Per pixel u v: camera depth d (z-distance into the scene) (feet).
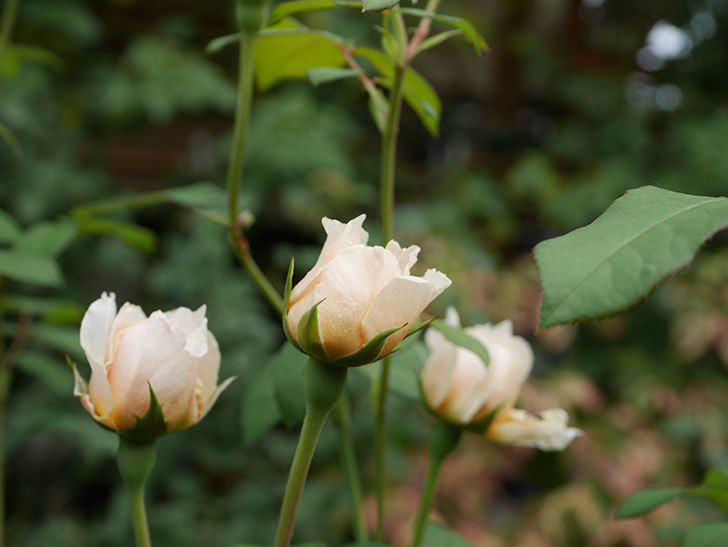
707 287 6.80
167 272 5.74
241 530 5.01
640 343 7.25
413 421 5.46
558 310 1.04
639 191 1.14
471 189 7.84
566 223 7.92
